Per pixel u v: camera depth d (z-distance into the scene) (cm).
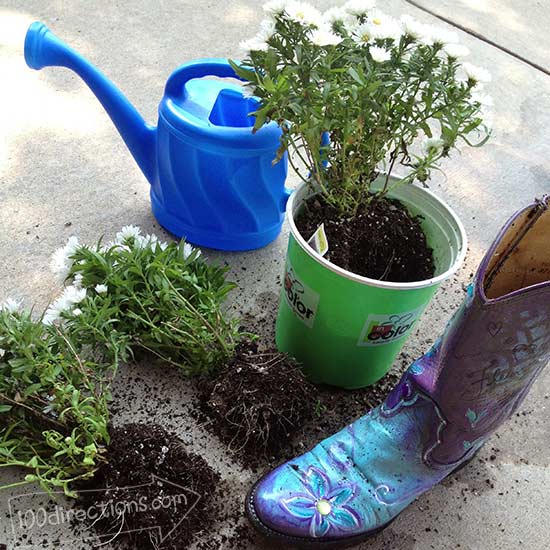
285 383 105
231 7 205
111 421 106
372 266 107
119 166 148
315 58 86
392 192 111
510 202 160
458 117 93
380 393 117
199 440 106
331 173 105
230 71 109
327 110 89
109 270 103
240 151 110
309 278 98
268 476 95
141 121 122
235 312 125
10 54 171
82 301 99
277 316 121
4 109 155
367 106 87
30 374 92
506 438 114
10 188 138
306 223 105
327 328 104
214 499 99
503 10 232
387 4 221
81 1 195
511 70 204
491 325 77
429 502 104
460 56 88
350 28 92
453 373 85
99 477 96
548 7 238
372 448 95
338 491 93
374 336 102
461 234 101
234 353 109
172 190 123
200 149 111
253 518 91
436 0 230
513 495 107
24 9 188
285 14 86
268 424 102
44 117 156
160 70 176
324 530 90
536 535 103
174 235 135
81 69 115
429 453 93
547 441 115
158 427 101
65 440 87
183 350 110
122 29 187
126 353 108
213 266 117
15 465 98
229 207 121
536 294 73
